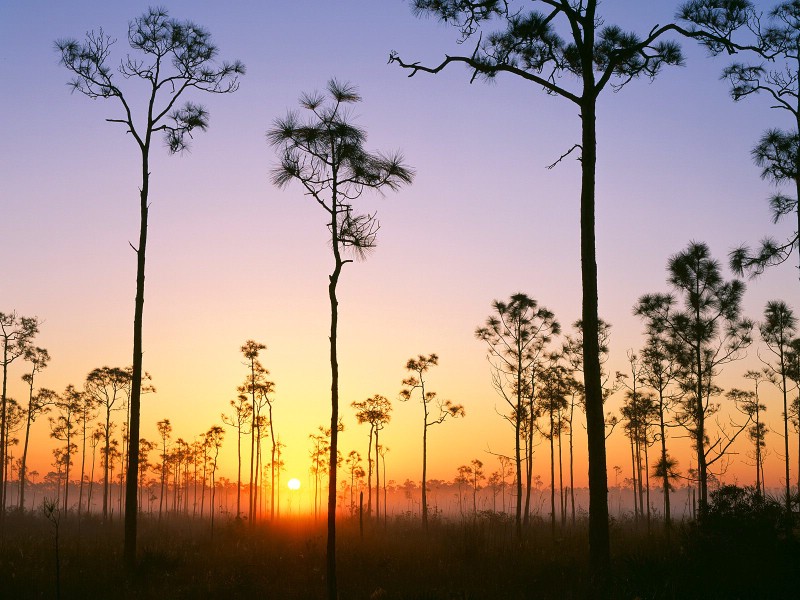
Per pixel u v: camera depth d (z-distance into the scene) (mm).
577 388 36281
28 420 46344
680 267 21375
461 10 14195
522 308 32406
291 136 14742
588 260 14227
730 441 20453
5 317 40000
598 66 15383
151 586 15820
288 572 18109
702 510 15367
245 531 34125
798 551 12922
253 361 46844
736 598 11383
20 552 19672
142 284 18672
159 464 67125
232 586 15523
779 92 17391
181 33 19594
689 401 24047
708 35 14297
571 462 42562
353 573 17609
